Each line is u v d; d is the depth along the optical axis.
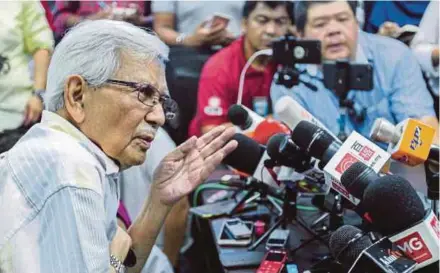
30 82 3.26
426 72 3.22
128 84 1.33
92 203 1.25
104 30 1.33
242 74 3.00
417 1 3.24
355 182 1.42
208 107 3.33
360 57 3.25
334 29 3.26
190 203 2.80
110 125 1.35
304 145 1.70
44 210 1.24
